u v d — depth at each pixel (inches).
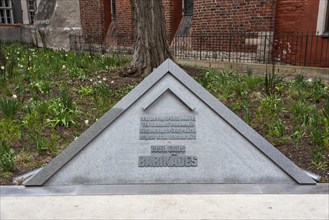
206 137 124.4
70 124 181.6
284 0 341.4
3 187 118.4
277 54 356.2
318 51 319.3
